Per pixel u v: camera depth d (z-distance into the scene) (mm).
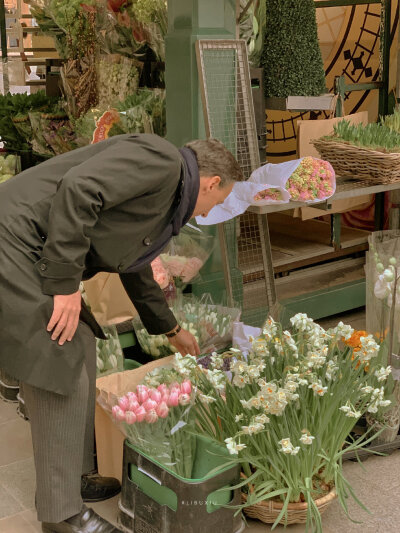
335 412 2289
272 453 2213
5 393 3268
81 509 2221
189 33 3229
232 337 2957
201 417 2395
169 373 2443
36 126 4387
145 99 3730
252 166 3424
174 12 3291
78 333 2076
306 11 3518
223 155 2109
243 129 3408
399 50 3965
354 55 4688
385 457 2754
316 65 3598
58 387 2018
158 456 2223
